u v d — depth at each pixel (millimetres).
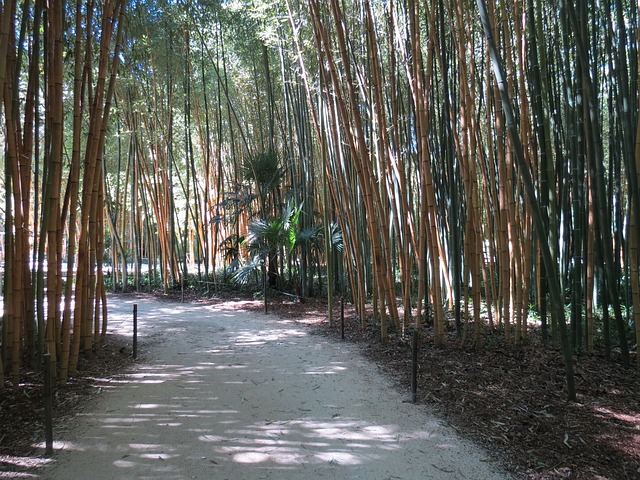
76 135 3746
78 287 3801
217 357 4492
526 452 2508
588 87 4043
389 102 6434
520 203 5230
